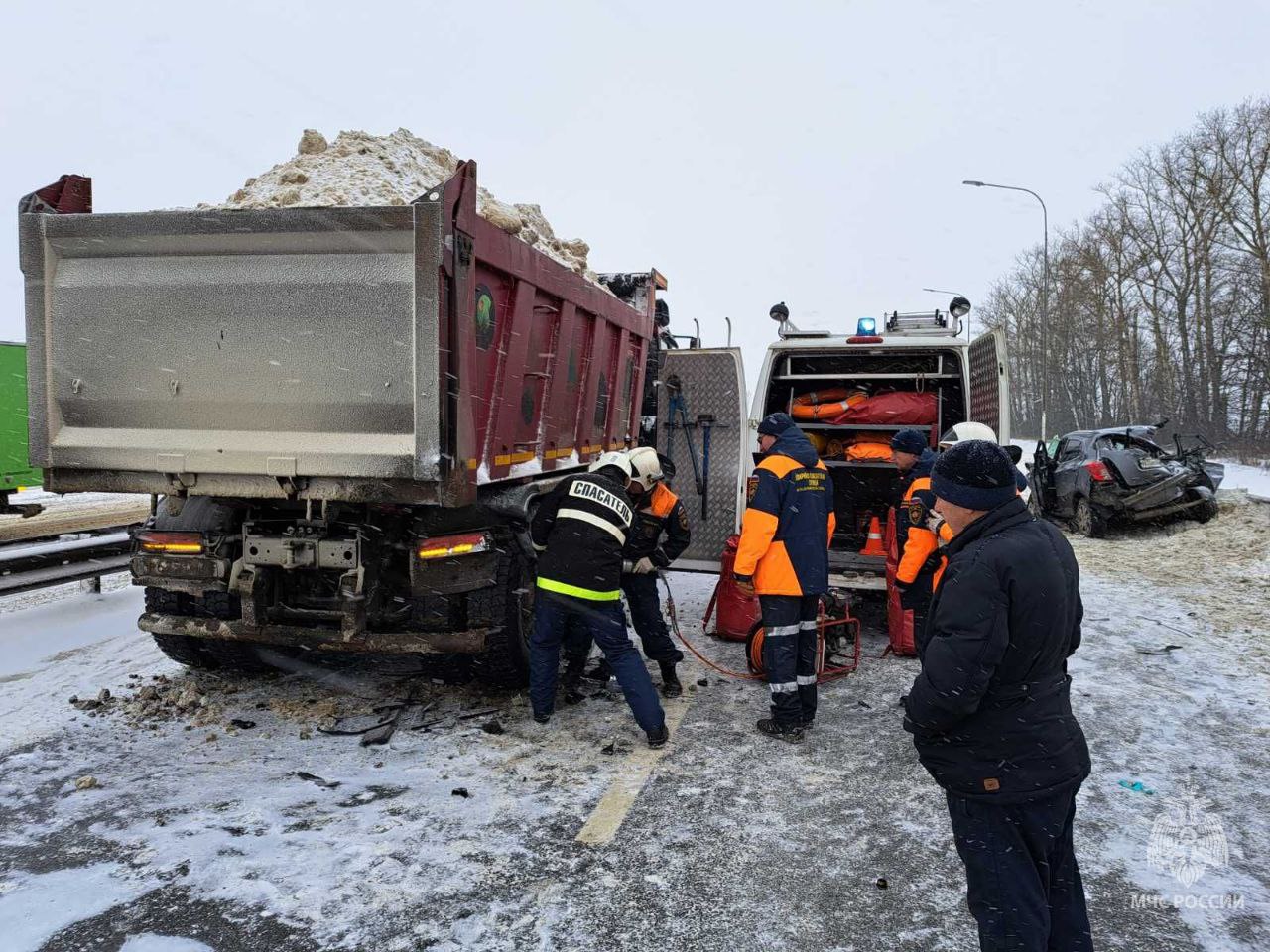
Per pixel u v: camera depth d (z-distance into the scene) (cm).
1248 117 3497
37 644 589
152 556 431
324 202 481
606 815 346
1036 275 4978
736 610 621
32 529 938
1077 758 214
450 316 386
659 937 265
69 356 411
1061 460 1389
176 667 534
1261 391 3400
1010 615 209
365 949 257
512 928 269
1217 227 3691
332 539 409
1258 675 543
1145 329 4341
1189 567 955
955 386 710
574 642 496
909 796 369
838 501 724
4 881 290
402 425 387
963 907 284
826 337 698
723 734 443
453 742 424
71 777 374
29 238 404
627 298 797
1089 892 294
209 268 396
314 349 390
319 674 528
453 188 379
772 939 265
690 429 708
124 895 282
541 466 530
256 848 314
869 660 587
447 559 425
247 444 400
